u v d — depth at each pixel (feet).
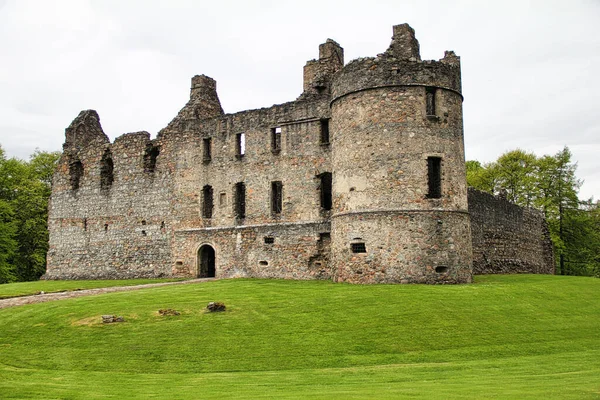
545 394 40.81
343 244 101.40
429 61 100.32
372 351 62.34
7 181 203.00
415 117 98.63
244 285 103.30
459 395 41.27
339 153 104.22
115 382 53.52
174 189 139.85
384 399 40.29
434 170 100.99
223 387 49.24
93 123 168.25
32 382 53.93
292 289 93.81
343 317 72.84
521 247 165.27
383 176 98.07
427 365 57.00
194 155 137.39
